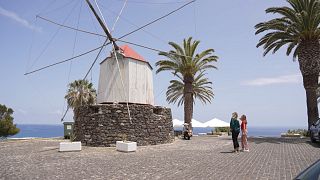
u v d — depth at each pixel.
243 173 10.12
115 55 22.80
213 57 37.59
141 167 11.75
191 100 37.91
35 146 21.77
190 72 37.59
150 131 22.44
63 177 9.88
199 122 46.22
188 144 22.81
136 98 23.38
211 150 18.09
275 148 18.80
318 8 26.08
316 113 28.38
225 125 44.91
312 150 17.34
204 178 9.39
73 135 23.78
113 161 13.56
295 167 11.23
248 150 17.20
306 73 28.27
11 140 30.66
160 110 24.16
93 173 10.55
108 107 21.30
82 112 22.58
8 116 47.75
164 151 17.69
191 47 37.47
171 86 46.47
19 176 10.09
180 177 9.61
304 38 28.02
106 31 21.80
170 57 37.66
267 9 27.55
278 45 29.23
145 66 24.50
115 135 21.00
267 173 10.05
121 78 22.58
